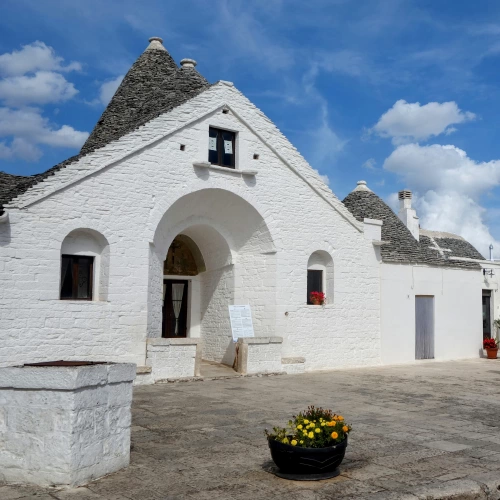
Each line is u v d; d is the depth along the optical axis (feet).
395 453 23.97
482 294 74.49
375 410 33.94
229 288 54.95
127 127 52.65
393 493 18.78
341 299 56.24
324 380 46.85
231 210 51.57
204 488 19.07
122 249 42.39
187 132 46.88
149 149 44.55
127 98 58.34
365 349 57.93
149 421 29.35
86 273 42.27
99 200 41.57
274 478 20.25
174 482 19.61
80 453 19.02
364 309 58.13
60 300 39.55
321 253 55.93
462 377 50.93
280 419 30.17
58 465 18.69
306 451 19.72
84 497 17.85
